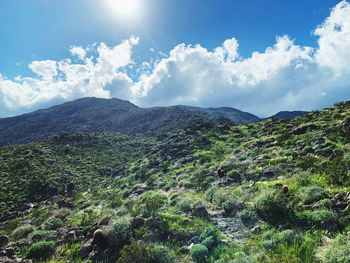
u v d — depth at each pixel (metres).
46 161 72.81
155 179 37.94
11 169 66.19
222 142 48.34
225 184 24.44
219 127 59.00
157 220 16.47
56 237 17.81
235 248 13.31
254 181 23.19
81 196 43.69
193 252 13.16
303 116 50.06
